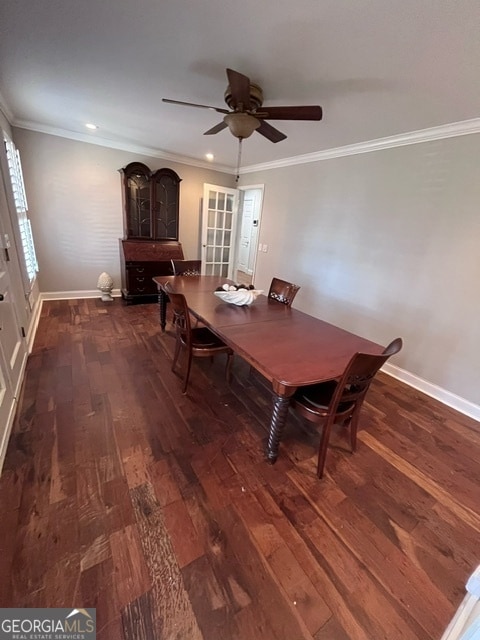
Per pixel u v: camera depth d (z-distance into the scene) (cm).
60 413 197
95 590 106
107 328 345
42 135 359
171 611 102
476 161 223
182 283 312
